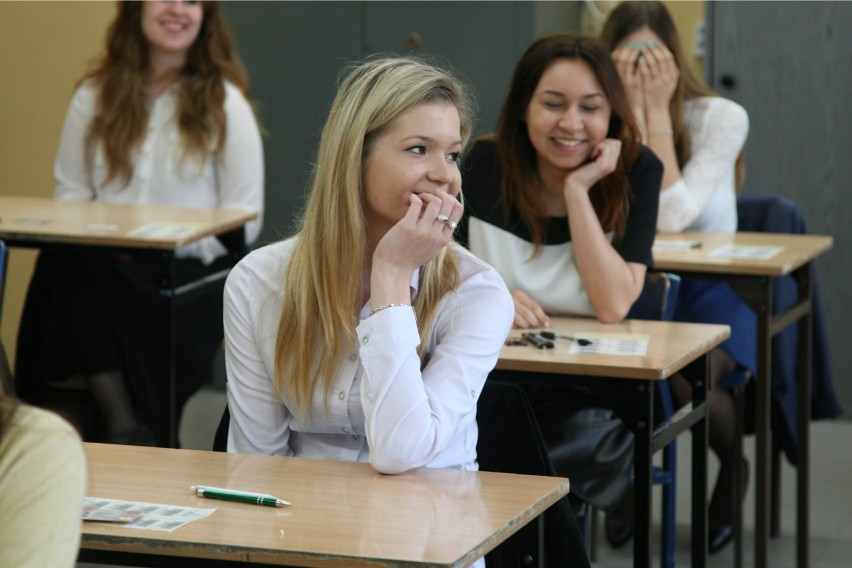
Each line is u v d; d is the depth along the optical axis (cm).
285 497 306
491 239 583
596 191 579
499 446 386
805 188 948
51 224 655
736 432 673
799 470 673
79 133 770
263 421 375
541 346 493
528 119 569
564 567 356
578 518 533
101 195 770
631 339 509
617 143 567
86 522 284
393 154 357
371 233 370
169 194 763
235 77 779
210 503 301
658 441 469
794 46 938
